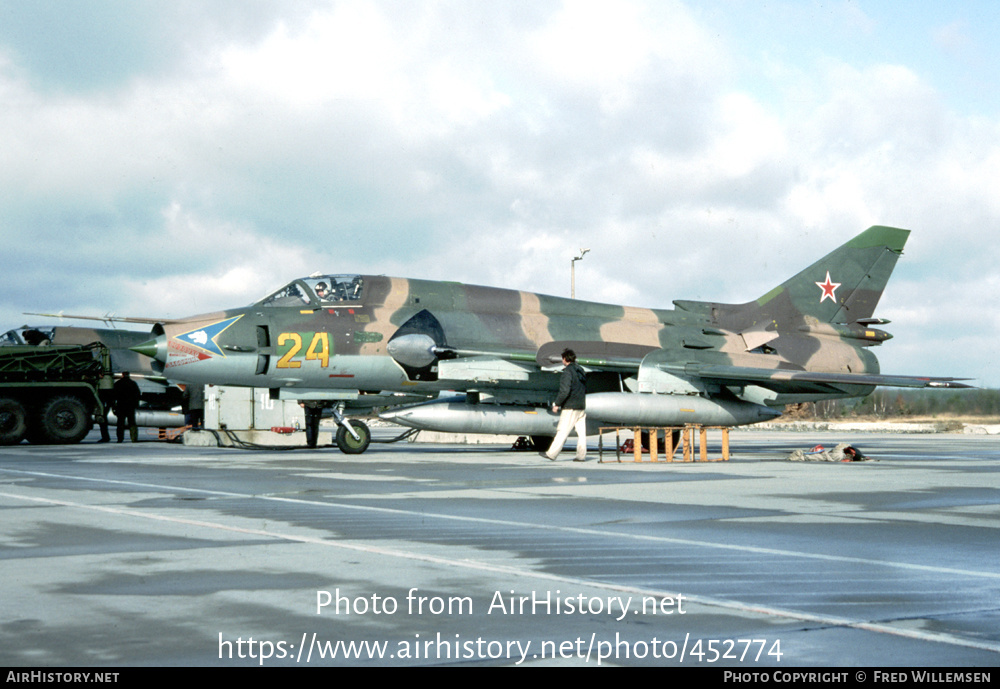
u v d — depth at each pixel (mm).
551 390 21438
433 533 7637
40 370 26719
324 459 18219
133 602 5098
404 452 21531
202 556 6488
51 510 9164
